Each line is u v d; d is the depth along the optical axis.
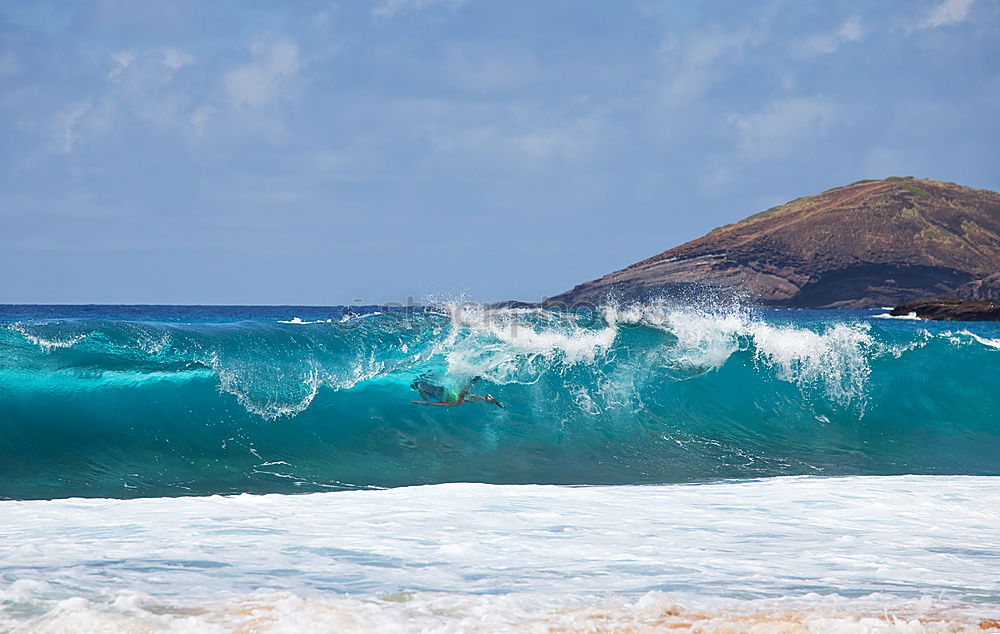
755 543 5.45
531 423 12.02
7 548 4.94
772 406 13.08
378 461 10.47
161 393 11.01
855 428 12.65
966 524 6.34
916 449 11.77
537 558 4.89
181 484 9.16
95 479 9.18
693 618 3.57
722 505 7.04
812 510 6.84
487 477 9.93
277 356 12.18
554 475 10.08
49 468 9.38
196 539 5.32
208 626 3.27
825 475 10.18
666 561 4.85
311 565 4.61
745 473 10.27
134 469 9.59
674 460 10.97
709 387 13.31
